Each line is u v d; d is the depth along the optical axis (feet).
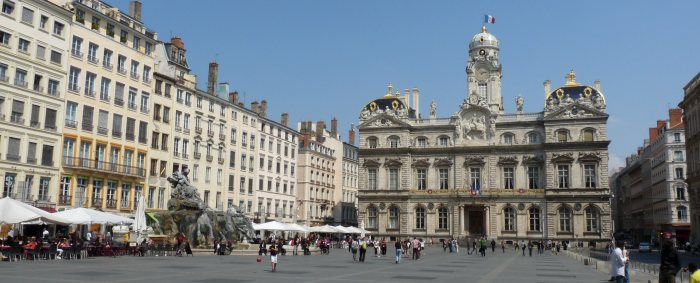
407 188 372.17
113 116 247.09
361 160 384.88
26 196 206.69
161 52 285.02
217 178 319.47
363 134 387.14
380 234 374.63
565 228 341.82
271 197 376.07
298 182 419.74
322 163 447.42
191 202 199.93
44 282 87.40
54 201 217.77
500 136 363.15
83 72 232.73
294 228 259.60
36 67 212.23
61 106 222.28
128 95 256.11
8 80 201.46
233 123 337.11
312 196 426.51
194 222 196.13
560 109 348.59
